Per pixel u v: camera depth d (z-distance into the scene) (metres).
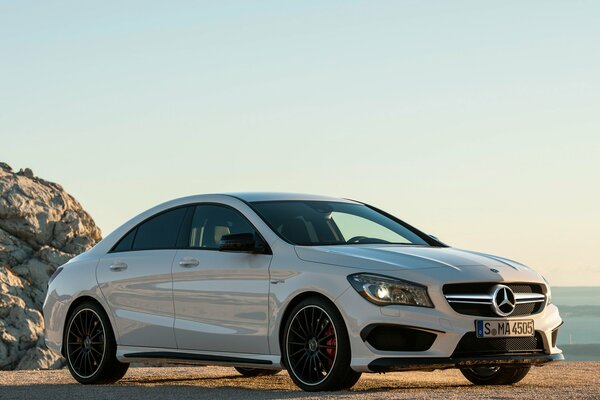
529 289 9.13
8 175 34.81
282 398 8.13
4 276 32.00
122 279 10.54
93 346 10.78
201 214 10.20
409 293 8.52
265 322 9.17
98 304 10.79
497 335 8.70
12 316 30.94
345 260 8.84
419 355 8.45
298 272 8.97
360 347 8.49
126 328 10.44
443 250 9.62
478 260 9.20
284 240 9.34
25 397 8.95
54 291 11.28
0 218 33.59
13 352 30.28
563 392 8.33
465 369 10.20
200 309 9.76
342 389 8.73
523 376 9.89
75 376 10.87
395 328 8.45
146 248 10.55
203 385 10.36
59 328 11.14
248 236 9.37
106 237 11.13
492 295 8.73
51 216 34.41
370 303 8.50
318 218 9.88
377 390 8.84
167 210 10.57
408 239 10.14
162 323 10.08
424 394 8.16
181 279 9.96
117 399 8.61
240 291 9.41
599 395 7.98
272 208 9.88
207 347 9.67
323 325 8.79
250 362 9.29
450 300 8.59
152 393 9.06
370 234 9.97
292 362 8.96
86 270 10.98
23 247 33.47
